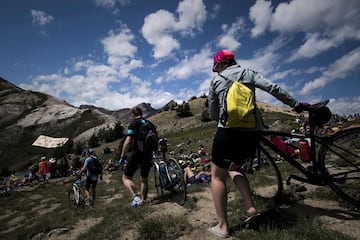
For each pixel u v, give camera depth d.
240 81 3.60
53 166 26.28
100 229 5.02
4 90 177.62
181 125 98.44
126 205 7.13
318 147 3.89
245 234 3.51
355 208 3.86
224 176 3.66
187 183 7.48
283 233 3.35
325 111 3.67
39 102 159.88
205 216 4.64
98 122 135.50
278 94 3.51
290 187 5.05
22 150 118.69
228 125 3.40
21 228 9.37
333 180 3.84
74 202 10.52
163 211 5.17
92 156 10.63
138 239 4.09
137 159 6.39
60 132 132.38
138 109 6.48
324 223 3.51
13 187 24.02
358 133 3.68
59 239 6.08
